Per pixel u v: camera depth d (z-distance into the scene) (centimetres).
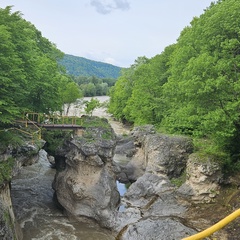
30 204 2870
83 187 2631
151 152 3378
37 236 2330
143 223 2342
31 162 2681
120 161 4391
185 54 3144
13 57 2253
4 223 1830
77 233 2441
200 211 2534
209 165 2666
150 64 6153
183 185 2811
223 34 2636
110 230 2467
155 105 4950
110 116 9256
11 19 2594
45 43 5100
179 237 2133
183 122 3219
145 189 3000
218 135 2600
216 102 2458
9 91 2323
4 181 1997
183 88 2580
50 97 3300
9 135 2447
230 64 2439
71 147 2831
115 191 2809
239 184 2670
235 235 2077
